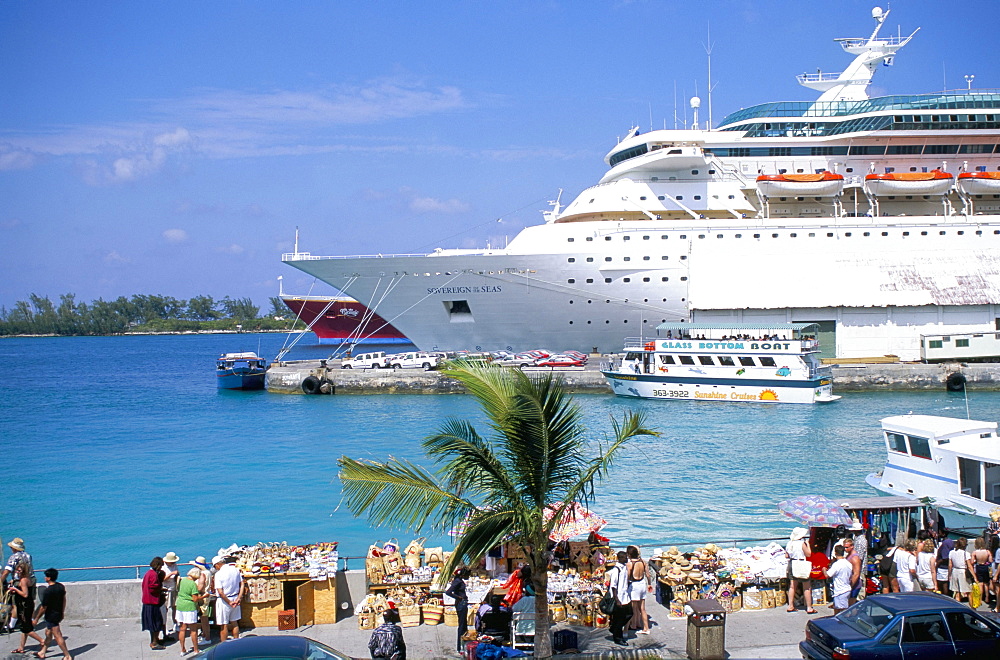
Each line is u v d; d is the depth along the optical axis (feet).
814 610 42.75
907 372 153.69
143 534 70.33
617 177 166.09
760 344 138.41
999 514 51.49
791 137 162.81
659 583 44.57
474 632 38.11
